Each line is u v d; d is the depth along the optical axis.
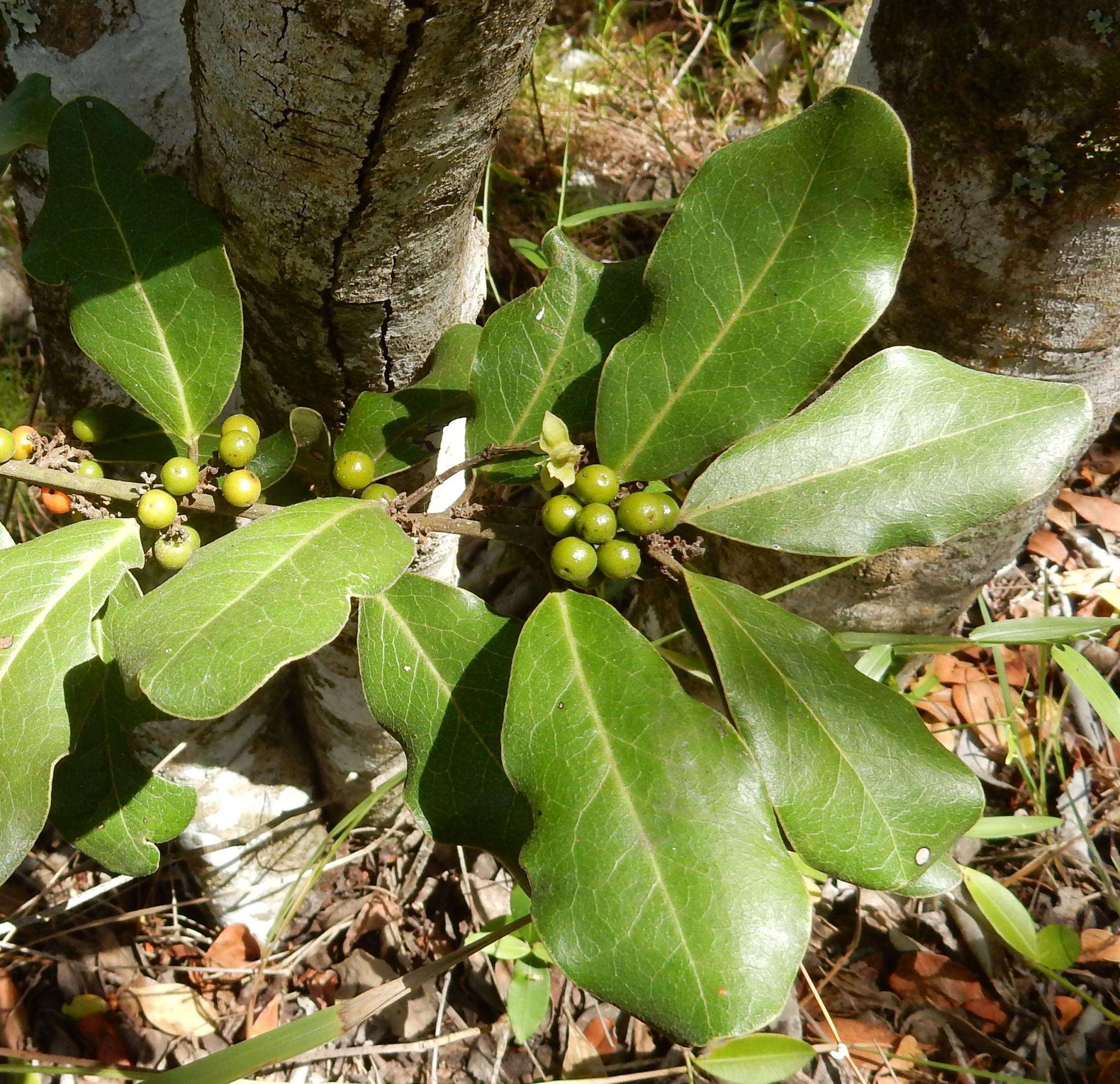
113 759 0.28
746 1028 0.19
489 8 0.21
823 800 0.23
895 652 0.41
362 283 0.27
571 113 0.61
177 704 0.19
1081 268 0.29
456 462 0.36
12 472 0.25
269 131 0.23
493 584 0.57
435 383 0.27
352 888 0.51
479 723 0.25
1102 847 0.47
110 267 0.26
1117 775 0.49
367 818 0.50
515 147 0.63
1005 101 0.27
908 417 0.23
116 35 0.29
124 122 0.26
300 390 0.32
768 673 0.23
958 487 0.23
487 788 0.25
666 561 0.23
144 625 0.20
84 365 0.34
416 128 0.23
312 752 0.49
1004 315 0.31
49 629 0.23
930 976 0.44
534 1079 0.44
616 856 0.21
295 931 0.51
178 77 0.30
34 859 0.51
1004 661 0.52
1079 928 0.45
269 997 0.49
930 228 0.30
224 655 0.19
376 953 0.50
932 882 0.24
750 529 0.23
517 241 0.52
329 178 0.24
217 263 0.26
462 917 0.49
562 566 0.22
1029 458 0.23
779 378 0.23
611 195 0.62
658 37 0.71
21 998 0.47
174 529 0.25
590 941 0.20
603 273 0.27
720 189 0.23
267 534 0.22
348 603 0.20
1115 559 0.55
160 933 0.51
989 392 0.23
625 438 0.24
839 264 0.23
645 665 0.22
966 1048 0.43
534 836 0.21
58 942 0.49
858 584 0.40
